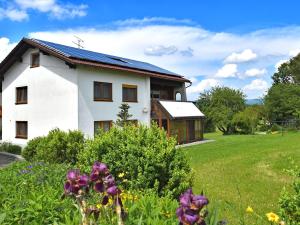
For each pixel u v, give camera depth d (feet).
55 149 41.32
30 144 48.96
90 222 9.16
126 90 82.07
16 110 81.41
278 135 111.24
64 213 13.33
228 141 95.30
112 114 77.10
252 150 69.62
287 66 229.86
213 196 32.14
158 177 22.61
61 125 71.26
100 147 24.04
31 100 77.46
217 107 146.51
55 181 19.70
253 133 133.08
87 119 70.90
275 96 143.95
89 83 71.61
